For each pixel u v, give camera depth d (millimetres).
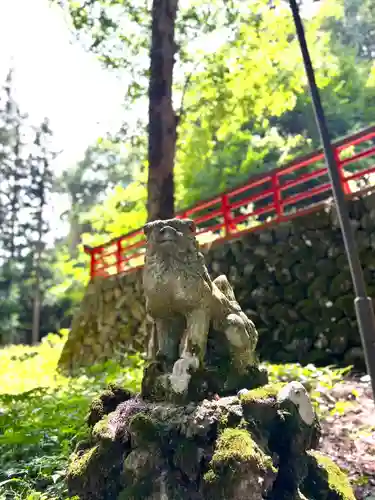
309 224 8914
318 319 8422
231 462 2770
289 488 3121
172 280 3465
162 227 3535
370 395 6242
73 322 14312
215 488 2770
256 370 3805
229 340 3691
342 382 6770
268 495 3039
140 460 3086
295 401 3234
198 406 3232
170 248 3471
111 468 3260
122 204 18016
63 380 10281
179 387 3346
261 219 17484
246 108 11297
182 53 10719
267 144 18344
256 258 9648
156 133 9641
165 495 2994
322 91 19281
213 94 10828
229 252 10195
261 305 9352
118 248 13609
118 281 13172
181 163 16094
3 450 5059
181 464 3020
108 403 3846
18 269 30234
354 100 19812
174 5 9953
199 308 3578
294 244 9070
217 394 3490
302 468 3230
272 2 11562
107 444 3285
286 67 11328
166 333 3701
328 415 5727
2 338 28453
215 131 12703
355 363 7742
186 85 10820
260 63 10945
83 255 19750
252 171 17016
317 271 8625
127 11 10414
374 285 7766
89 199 34562
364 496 4043
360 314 4285
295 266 8969
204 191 16953
